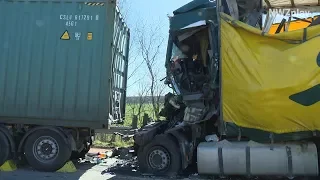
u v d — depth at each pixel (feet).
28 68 30.42
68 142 30.32
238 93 26.66
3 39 30.73
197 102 29.45
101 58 29.81
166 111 31.99
